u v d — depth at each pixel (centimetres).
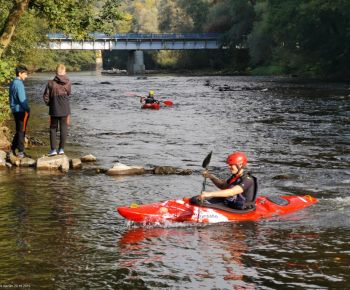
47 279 408
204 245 492
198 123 1596
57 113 902
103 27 1491
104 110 2070
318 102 2347
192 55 9162
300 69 5741
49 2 1364
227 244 495
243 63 7862
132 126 1523
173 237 519
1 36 1205
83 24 1464
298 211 616
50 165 885
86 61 11494
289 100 2491
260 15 6881
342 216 592
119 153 1048
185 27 9812
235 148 1113
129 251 475
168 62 9738
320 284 397
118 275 417
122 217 591
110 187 743
